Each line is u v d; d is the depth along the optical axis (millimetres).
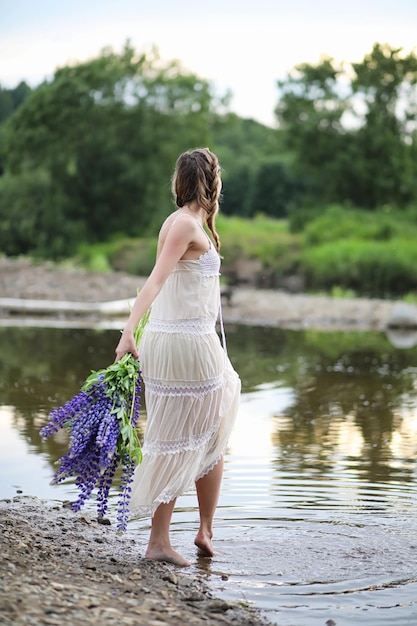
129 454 4074
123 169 38000
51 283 22578
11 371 10094
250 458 6242
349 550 4387
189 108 39875
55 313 17859
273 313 18906
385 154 41156
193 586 3869
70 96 36906
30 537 4258
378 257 28734
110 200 38438
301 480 5664
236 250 34125
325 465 6066
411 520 4871
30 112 36938
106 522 4773
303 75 41906
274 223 43188
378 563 4215
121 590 3578
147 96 38781
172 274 4242
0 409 7855
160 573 3973
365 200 41688
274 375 10391
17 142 36812
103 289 21562
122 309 18234
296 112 42094
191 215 4297
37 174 37125
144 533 4648
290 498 5266
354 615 3625
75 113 37094
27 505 5039
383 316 18609
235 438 6922
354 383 9836
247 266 32656
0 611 3062
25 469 5875
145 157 38906
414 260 28703
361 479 5707
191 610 3488
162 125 39125
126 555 4227
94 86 37688
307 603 3740
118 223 38594
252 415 7898
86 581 3623
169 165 38938
